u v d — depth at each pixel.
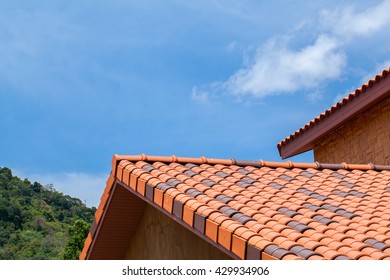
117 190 8.91
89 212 117.25
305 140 14.75
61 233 101.44
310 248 5.50
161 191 7.23
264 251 5.26
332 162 14.40
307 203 7.41
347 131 13.80
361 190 8.55
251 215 6.43
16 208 100.25
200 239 7.82
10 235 94.25
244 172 8.88
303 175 9.24
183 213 6.64
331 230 6.20
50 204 113.06
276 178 8.77
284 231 5.92
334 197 7.97
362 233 6.27
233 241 5.67
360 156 13.26
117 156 8.77
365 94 12.48
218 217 6.11
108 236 10.07
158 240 9.20
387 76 11.71
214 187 7.65
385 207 7.53
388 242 5.94
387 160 12.28
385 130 12.38
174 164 8.73
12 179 113.81
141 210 9.62
